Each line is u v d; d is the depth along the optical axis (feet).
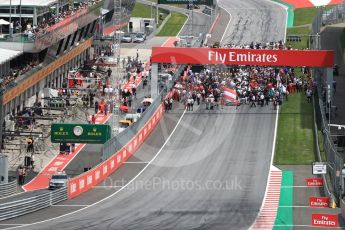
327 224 451.53
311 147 617.62
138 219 468.75
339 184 488.02
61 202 502.38
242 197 512.63
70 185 511.40
